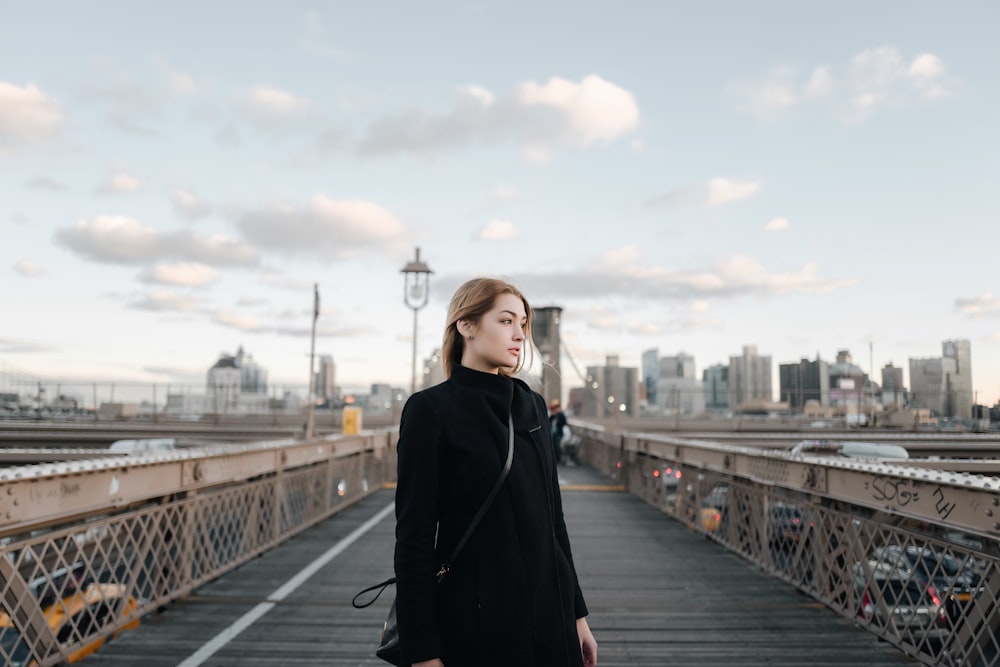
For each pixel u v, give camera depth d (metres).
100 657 4.49
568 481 17.25
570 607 1.68
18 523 3.58
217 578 6.70
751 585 6.68
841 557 5.48
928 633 4.20
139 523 5.03
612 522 10.70
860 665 4.49
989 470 8.16
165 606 5.68
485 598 1.56
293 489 9.23
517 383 1.80
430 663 1.52
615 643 4.97
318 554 7.94
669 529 10.05
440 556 1.64
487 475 1.62
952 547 3.87
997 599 3.47
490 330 1.76
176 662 4.43
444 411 1.67
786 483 6.28
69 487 4.04
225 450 6.51
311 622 5.34
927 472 3.95
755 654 4.72
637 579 6.93
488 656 1.54
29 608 3.82
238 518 7.27
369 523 10.26
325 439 10.54
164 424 28.78
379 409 30.27
